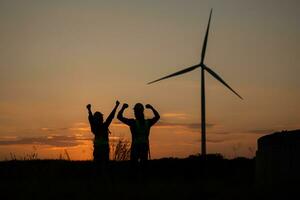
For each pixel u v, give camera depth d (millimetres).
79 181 18516
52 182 18266
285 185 15203
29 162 22266
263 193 15805
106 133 18766
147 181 18688
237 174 21922
